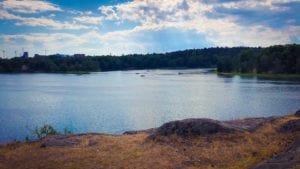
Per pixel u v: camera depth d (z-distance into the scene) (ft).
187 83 355.77
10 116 150.20
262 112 160.35
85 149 45.55
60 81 402.31
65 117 147.74
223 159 41.09
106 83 366.84
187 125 49.11
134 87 312.71
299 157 32.68
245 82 350.64
